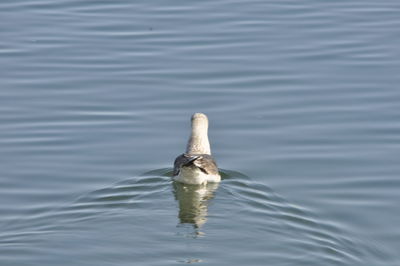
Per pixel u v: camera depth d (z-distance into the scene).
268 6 30.86
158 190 19.95
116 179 20.50
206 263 16.81
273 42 27.97
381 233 18.20
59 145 22.14
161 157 21.69
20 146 22.03
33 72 26.08
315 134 22.70
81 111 23.86
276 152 21.92
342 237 17.91
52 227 18.31
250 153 21.91
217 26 29.19
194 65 26.52
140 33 28.67
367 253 17.34
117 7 30.86
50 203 19.34
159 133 22.89
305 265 16.81
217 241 17.66
